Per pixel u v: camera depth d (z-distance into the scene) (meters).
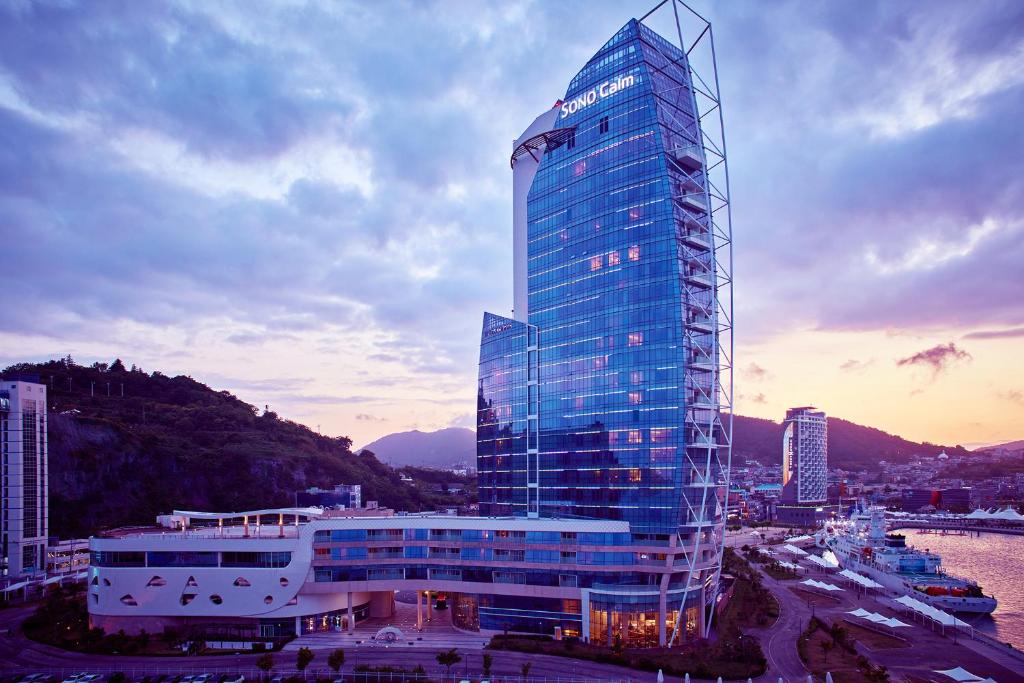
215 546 164.38
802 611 197.25
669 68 194.75
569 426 194.50
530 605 163.75
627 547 159.50
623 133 188.00
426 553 171.25
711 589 178.00
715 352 176.88
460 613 172.75
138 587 163.00
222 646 153.62
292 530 180.75
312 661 141.25
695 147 189.50
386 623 177.12
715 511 174.38
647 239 178.88
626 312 181.12
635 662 138.00
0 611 195.38
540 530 164.38
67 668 137.62
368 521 169.75
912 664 140.50
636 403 175.50
